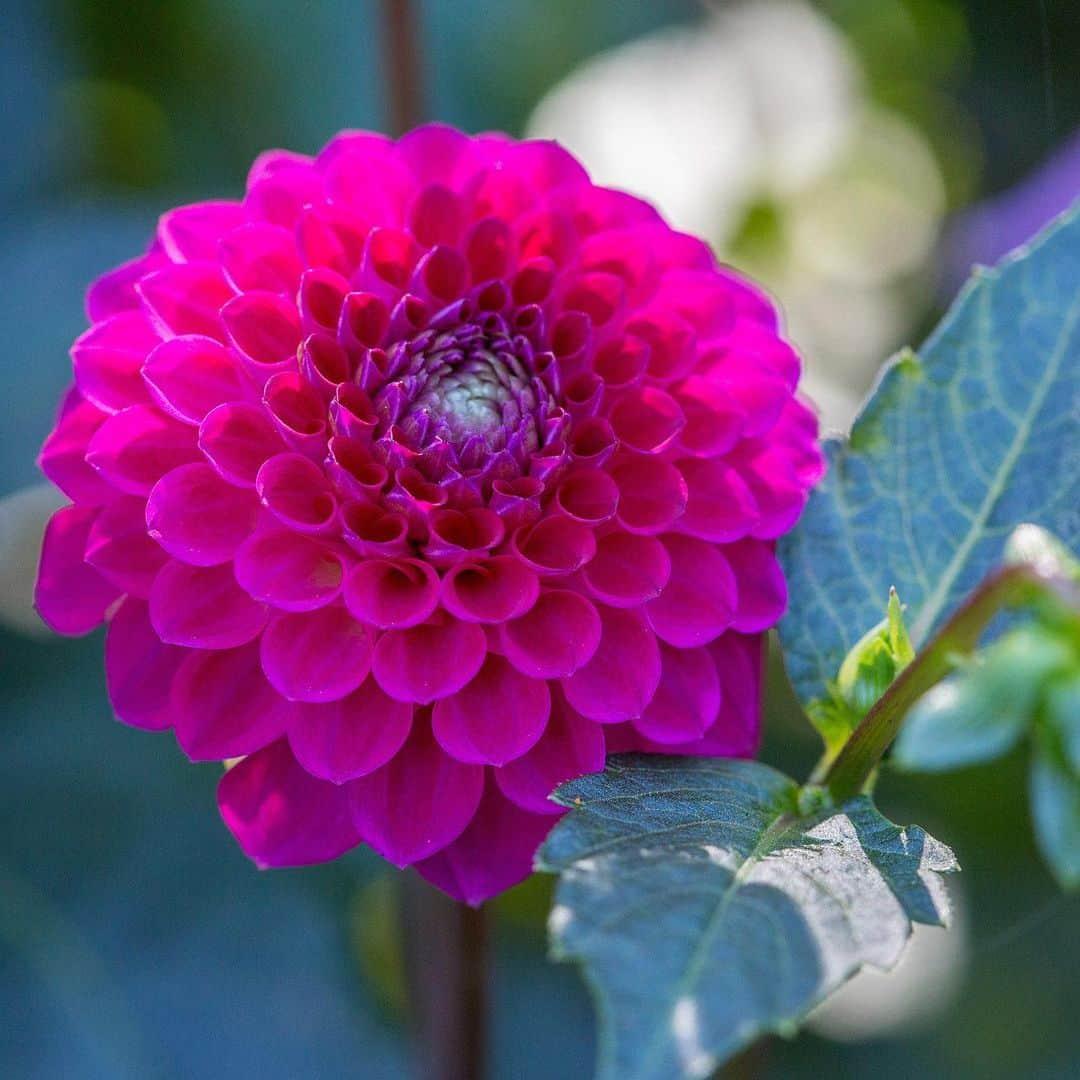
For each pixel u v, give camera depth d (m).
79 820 0.63
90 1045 0.61
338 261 0.53
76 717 0.64
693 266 0.54
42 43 0.68
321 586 0.51
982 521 0.54
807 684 0.53
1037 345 0.54
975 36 0.73
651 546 0.52
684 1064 0.47
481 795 0.51
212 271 0.52
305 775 0.52
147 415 0.52
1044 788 0.46
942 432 0.54
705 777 0.51
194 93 0.70
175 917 0.63
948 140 0.75
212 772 0.64
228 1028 0.62
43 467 0.52
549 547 0.52
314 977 0.63
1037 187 0.65
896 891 0.49
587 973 0.47
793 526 0.53
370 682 0.51
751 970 0.48
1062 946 0.64
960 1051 0.63
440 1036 0.56
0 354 0.65
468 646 0.51
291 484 0.51
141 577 0.51
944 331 0.54
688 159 0.76
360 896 0.64
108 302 0.53
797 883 0.49
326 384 0.52
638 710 0.51
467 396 0.52
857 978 0.64
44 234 0.66
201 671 0.51
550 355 0.52
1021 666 0.46
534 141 0.54
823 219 0.76
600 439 0.52
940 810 0.64
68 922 0.62
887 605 0.53
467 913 0.55
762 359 0.53
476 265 0.53
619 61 0.75
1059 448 0.54
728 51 0.77
